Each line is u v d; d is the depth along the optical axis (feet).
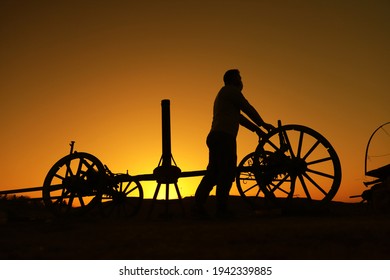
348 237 16.17
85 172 35.58
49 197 35.63
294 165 30.71
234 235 17.25
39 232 21.59
